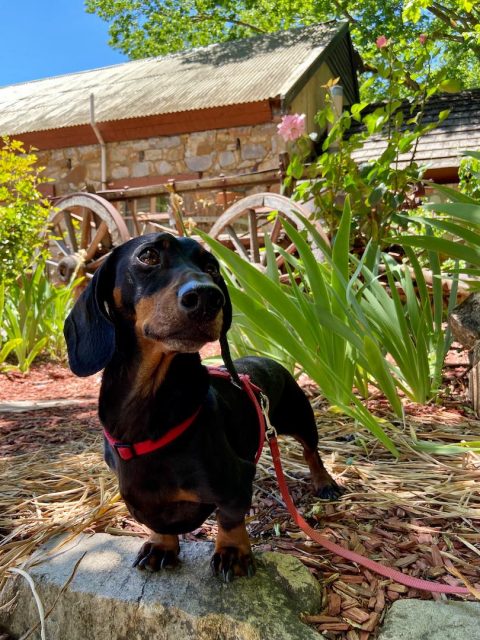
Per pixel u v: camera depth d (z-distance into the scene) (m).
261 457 0.75
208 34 5.37
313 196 1.30
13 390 1.37
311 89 3.34
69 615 0.47
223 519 0.47
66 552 0.53
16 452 0.84
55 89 4.25
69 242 2.17
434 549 0.53
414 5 1.70
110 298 0.44
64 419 1.02
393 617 0.44
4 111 3.93
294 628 0.42
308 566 0.51
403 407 0.92
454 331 0.98
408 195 1.43
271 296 0.82
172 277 0.40
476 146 2.71
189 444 0.41
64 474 0.72
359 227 1.27
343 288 0.89
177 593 0.46
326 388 0.79
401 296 1.29
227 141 3.02
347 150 1.22
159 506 0.44
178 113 2.99
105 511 0.61
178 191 1.90
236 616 0.43
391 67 1.23
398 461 0.73
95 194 2.05
